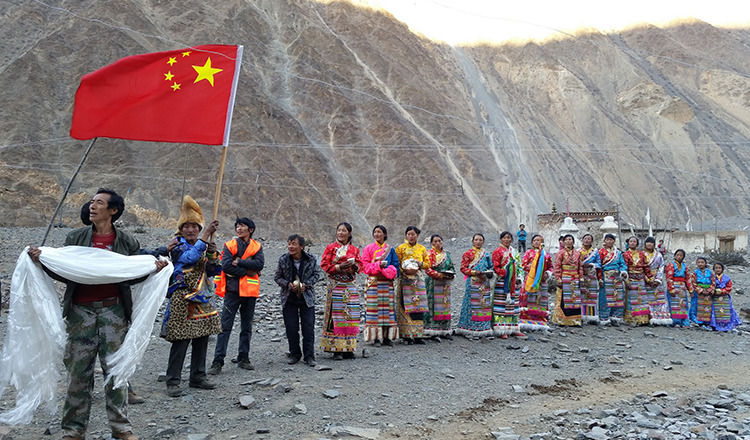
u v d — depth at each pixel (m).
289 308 8.06
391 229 77.44
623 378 7.95
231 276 7.68
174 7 99.88
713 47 151.62
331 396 6.39
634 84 134.88
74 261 4.72
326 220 73.62
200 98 6.04
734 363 9.23
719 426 5.77
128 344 4.80
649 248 12.73
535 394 6.91
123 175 65.06
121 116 5.84
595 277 12.28
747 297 17.80
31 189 56.12
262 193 70.69
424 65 120.81
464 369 7.98
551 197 98.12
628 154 114.50
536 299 11.23
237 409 6.00
